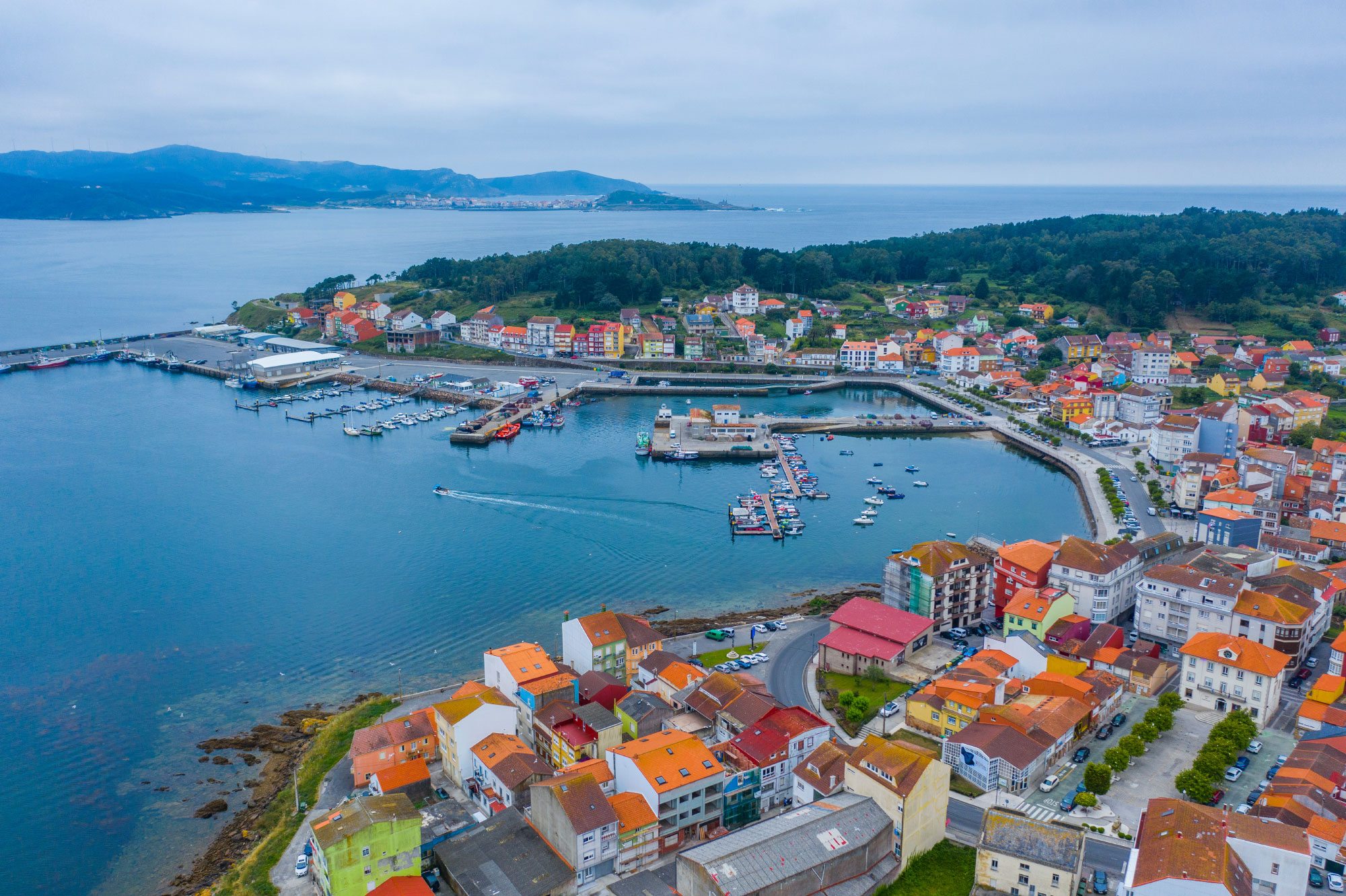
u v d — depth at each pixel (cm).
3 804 12625
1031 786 12531
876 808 10819
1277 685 14462
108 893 10975
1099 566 17438
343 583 19950
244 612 18475
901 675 15688
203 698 15325
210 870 11288
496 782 11850
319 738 14050
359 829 9950
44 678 15925
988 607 18825
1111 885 10306
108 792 12888
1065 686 14075
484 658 15900
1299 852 9588
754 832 10456
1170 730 13900
